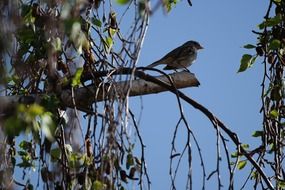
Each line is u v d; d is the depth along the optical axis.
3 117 8.60
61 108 10.97
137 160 10.07
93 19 11.40
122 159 9.66
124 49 9.38
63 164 10.20
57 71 10.96
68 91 11.09
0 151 9.48
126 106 9.25
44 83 11.07
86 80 11.44
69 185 10.09
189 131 10.38
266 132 11.97
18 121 8.14
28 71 9.95
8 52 8.16
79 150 10.49
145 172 10.05
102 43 11.95
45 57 10.73
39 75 11.00
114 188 9.37
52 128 8.26
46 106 9.87
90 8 11.36
